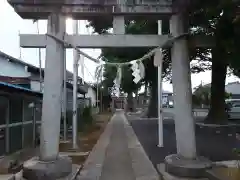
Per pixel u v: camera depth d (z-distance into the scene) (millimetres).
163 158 9078
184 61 6996
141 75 7922
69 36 6945
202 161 6754
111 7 6809
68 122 15812
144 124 22062
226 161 7715
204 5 6762
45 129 6762
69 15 6965
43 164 6500
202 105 38281
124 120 27719
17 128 10109
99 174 7336
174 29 7020
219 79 19828
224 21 7070
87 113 19812
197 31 9984
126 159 9172
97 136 15305
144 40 7023
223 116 19641
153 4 6867
